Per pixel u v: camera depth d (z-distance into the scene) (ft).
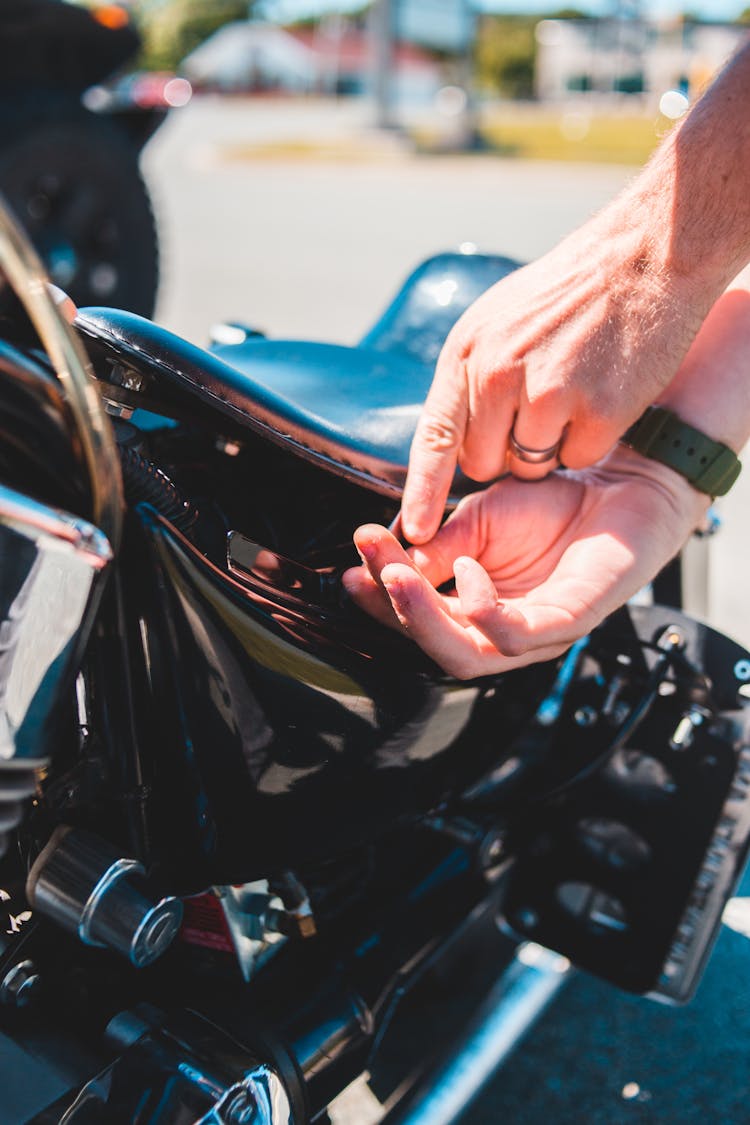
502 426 2.65
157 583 2.20
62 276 11.43
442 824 3.37
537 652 2.57
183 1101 2.25
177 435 2.86
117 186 11.63
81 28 10.99
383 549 2.38
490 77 152.56
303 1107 2.56
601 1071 4.08
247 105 127.65
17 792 1.97
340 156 48.14
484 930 3.78
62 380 1.84
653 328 2.53
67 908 2.27
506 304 2.60
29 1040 2.36
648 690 3.37
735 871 3.49
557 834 3.71
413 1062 3.62
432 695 2.65
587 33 122.31
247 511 2.89
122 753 2.32
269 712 2.36
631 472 2.73
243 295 16.61
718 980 4.60
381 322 3.99
